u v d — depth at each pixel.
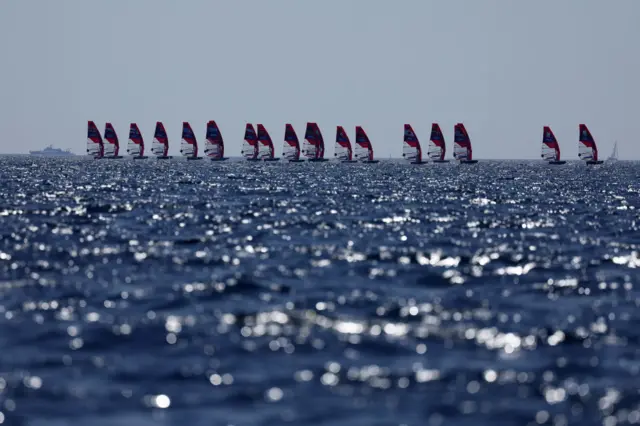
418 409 83.25
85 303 130.12
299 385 90.00
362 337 109.06
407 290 145.62
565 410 83.06
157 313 123.50
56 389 88.50
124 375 93.31
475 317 122.12
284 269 165.12
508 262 179.12
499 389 89.00
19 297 134.00
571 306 131.88
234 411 82.81
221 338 108.19
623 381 91.88
